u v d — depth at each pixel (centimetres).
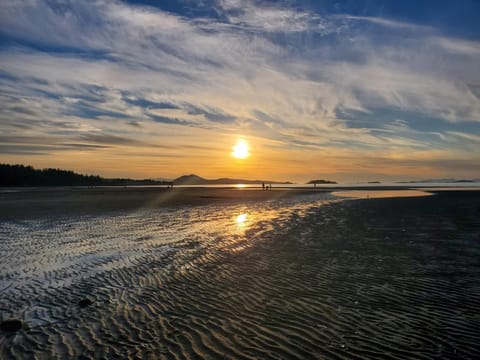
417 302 763
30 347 591
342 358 540
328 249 1323
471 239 1466
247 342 600
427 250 1270
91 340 615
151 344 597
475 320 663
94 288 914
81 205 3600
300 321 682
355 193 6238
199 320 697
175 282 955
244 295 838
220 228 1950
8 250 1385
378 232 1680
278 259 1184
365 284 897
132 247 1430
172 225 2094
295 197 5103
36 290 902
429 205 3141
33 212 2855
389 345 576
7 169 13375
